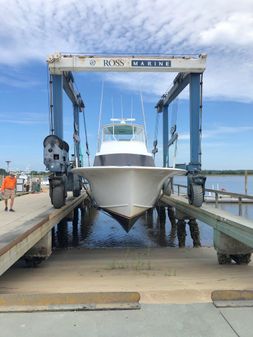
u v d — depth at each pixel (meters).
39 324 4.32
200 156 13.91
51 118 13.74
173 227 20.92
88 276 9.12
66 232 17.45
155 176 11.68
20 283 8.19
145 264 11.05
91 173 11.73
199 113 14.01
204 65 13.67
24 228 8.59
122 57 13.73
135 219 12.65
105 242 17.75
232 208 24.66
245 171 23.80
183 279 8.55
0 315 4.56
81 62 13.54
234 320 4.40
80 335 4.07
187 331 4.14
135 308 4.71
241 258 10.75
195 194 13.41
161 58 13.73
